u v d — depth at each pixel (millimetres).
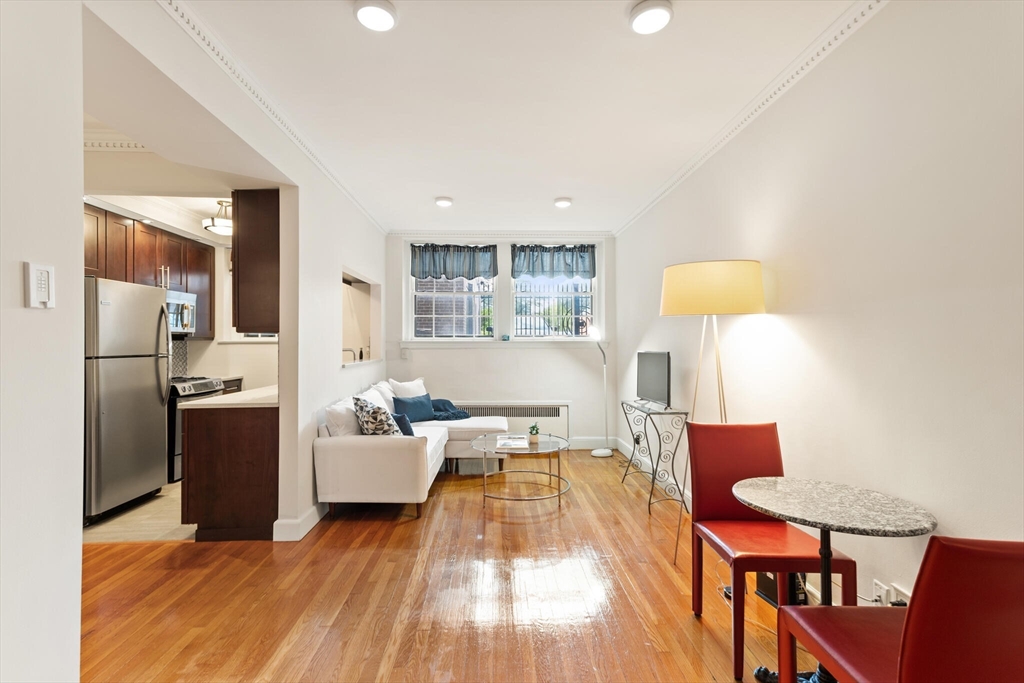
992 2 1395
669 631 2025
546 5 1834
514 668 1793
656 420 4270
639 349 4789
